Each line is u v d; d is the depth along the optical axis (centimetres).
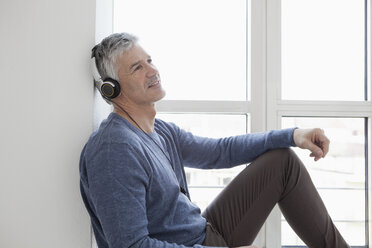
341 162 167
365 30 167
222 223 122
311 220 122
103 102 142
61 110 121
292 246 165
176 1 165
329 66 167
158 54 164
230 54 165
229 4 166
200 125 162
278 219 160
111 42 113
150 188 102
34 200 121
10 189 120
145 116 118
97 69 115
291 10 166
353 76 167
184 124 161
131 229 91
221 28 165
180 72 164
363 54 167
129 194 94
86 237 121
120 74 113
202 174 164
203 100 158
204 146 135
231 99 162
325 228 122
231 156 133
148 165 101
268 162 124
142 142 107
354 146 167
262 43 160
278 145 126
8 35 121
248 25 162
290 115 162
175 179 112
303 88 166
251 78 159
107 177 95
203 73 165
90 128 122
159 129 129
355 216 169
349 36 167
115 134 101
